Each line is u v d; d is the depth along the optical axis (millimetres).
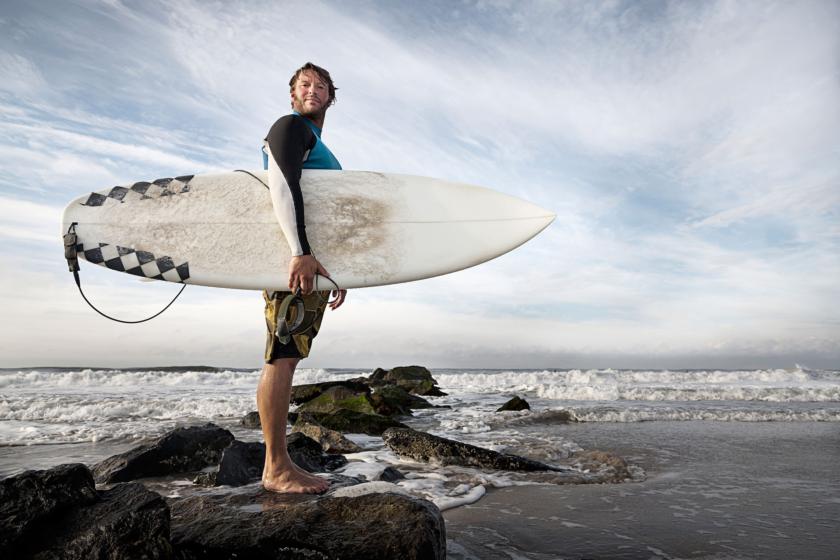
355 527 1778
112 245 2570
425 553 1677
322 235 2553
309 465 3336
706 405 9078
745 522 2535
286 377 2246
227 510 1978
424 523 1757
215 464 3738
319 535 1753
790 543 2227
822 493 3133
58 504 1634
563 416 7270
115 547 1545
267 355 2293
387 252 2633
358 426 6082
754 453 4566
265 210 2625
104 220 2613
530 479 3500
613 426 6555
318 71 2494
